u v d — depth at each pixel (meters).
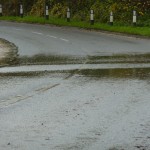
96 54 23.91
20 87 14.93
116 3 44.59
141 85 14.76
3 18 53.09
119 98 12.75
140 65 19.58
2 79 16.70
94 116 10.67
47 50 26.33
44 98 12.99
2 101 12.70
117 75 16.97
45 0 52.44
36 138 8.95
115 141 8.71
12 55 24.77
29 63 21.33
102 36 33.44
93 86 14.79
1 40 32.59
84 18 46.53
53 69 19.03
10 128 9.71
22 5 57.22
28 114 10.98
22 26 43.12
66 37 33.09
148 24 39.06
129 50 25.34
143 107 11.55
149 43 28.69
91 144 8.54
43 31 37.94
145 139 8.80
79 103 12.18
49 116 10.74
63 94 13.54
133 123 9.98
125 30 36.00
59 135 9.16
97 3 46.66
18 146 8.45
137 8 43.12
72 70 18.61
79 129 9.57
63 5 51.03
